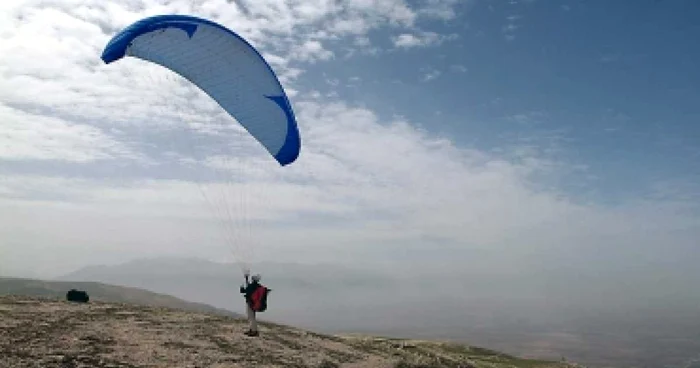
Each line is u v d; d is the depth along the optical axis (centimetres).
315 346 2747
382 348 3294
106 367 1722
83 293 3109
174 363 1895
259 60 2414
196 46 2353
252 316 2647
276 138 2641
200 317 3009
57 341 1930
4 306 2461
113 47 2186
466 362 3972
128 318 2625
